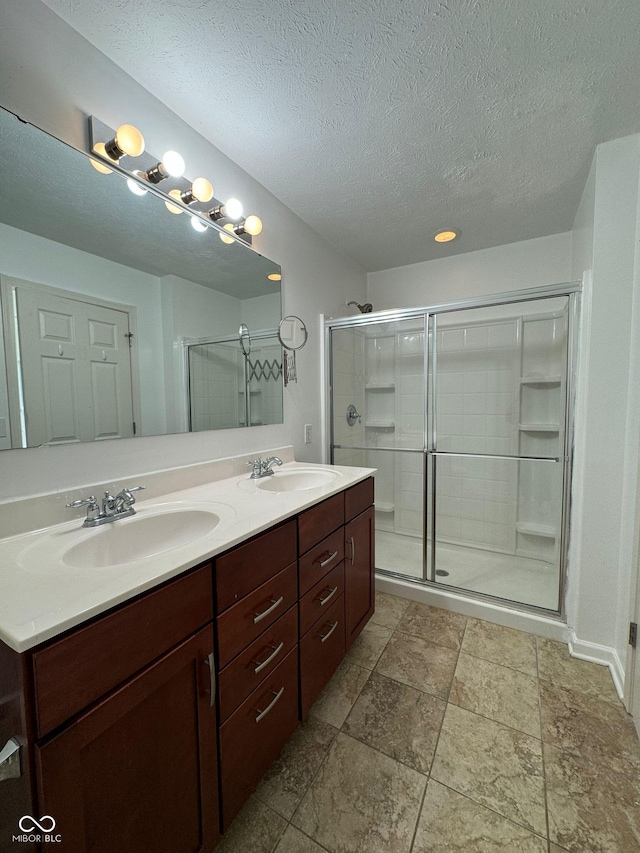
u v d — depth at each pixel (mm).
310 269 2145
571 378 1683
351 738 1191
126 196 1172
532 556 2248
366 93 1200
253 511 1070
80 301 1062
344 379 2504
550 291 1725
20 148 917
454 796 1005
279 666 1045
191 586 761
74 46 1002
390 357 2646
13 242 917
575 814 954
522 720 1250
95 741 593
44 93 949
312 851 884
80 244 1059
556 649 1622
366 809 976
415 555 2480
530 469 2236
